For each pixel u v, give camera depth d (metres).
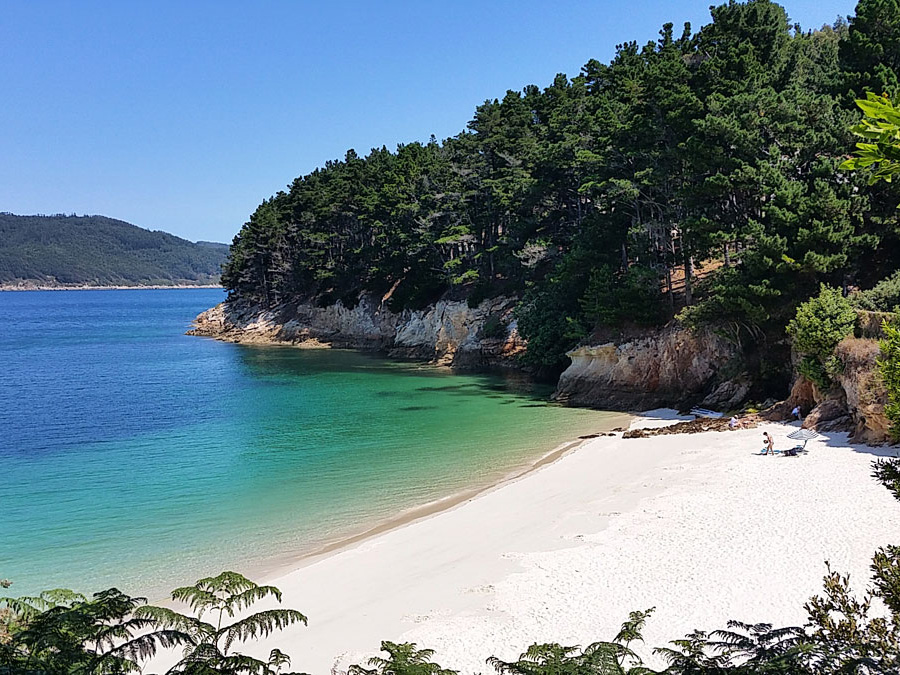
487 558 19.94
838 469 25.25
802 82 51.72
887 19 44.41
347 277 104.00
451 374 67.62
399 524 24.22
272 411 48.56
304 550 21.97
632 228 49.16
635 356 47.75
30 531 23.91
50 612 9.82
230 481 30.36
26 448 37.53
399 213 85.25
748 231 40.12
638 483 26.59
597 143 56.56
